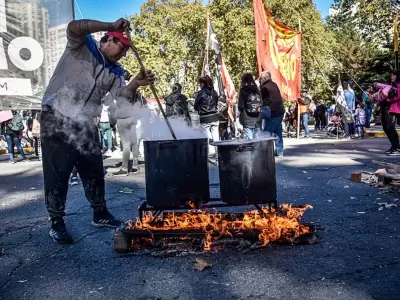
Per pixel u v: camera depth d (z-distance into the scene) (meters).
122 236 3.07
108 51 3.34
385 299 2.22
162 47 24.72
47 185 3.36
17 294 2.47
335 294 2.30
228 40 23.80
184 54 24.41
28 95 8.96
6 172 8.70
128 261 2.93
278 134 8.37
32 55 8.87
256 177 3.15
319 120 22.06
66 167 3.36
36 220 4.24
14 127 11.01
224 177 3.19
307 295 2.30
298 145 11.75
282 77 11.63
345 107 14.15
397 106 8.19
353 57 37.28
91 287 2.53
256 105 7.42
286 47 11.64
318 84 24.91
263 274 2.60
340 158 8.08
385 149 9.59
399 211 3.95
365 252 2.90
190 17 24.50
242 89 7.48
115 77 3.44
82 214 4.34
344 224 3.60
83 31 3.01
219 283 2.50
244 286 2.44
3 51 8.65
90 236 3.56
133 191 5.55
